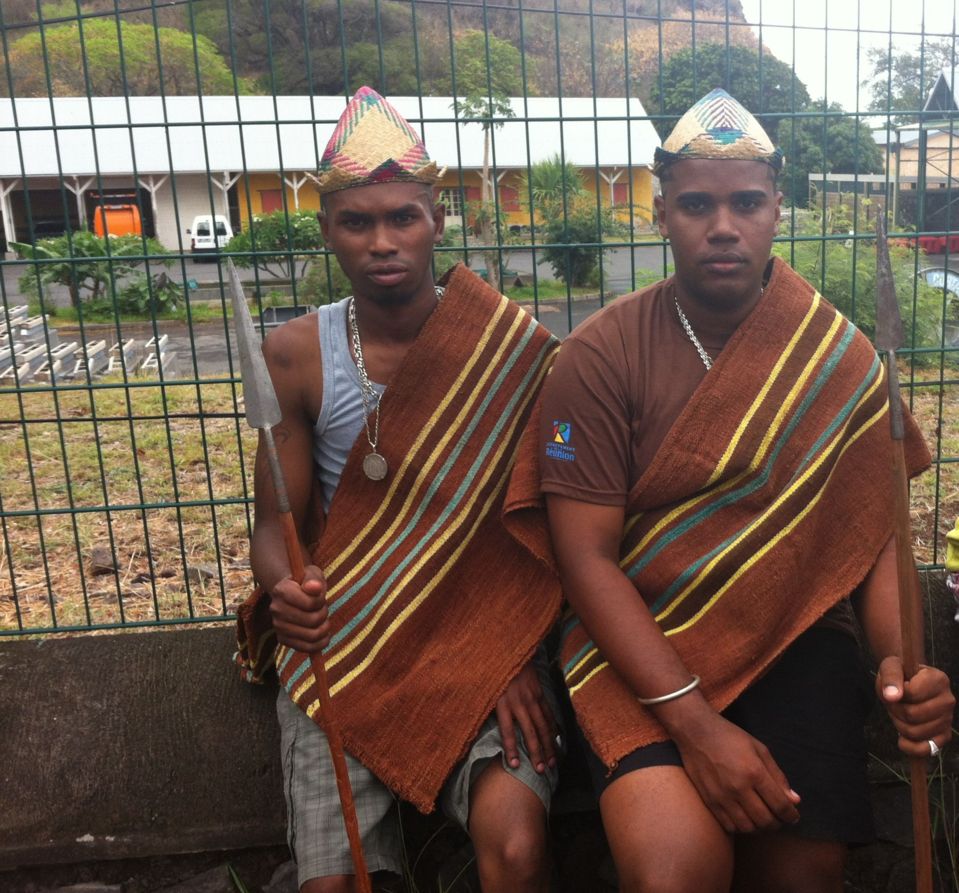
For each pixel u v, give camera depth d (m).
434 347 2.17
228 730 2.47
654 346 2.03
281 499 1.80
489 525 2.20
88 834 2.38
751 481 1.99
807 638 2.04
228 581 4.30
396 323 2.19
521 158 12.48
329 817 2.02
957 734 2.54
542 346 2.23
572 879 2.44
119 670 2.59
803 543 1.99
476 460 2.19
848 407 2.03
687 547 1.99
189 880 2.42
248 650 2.38
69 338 12.19
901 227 4.18
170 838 2.38
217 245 2.67
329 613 2.18
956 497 5.04
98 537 4.88
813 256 7.48
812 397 2.01
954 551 2.42
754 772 1.74
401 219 2.09
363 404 2.20
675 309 2.05
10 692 2.55
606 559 1.94
